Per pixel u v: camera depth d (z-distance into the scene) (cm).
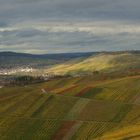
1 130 12269
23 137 11700
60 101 15100
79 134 11669
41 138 11606
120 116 13238
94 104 14675
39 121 12962
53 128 12275
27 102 15100
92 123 12594
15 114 13775
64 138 11481
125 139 9031
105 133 11325
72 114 13625
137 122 12456
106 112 13688
